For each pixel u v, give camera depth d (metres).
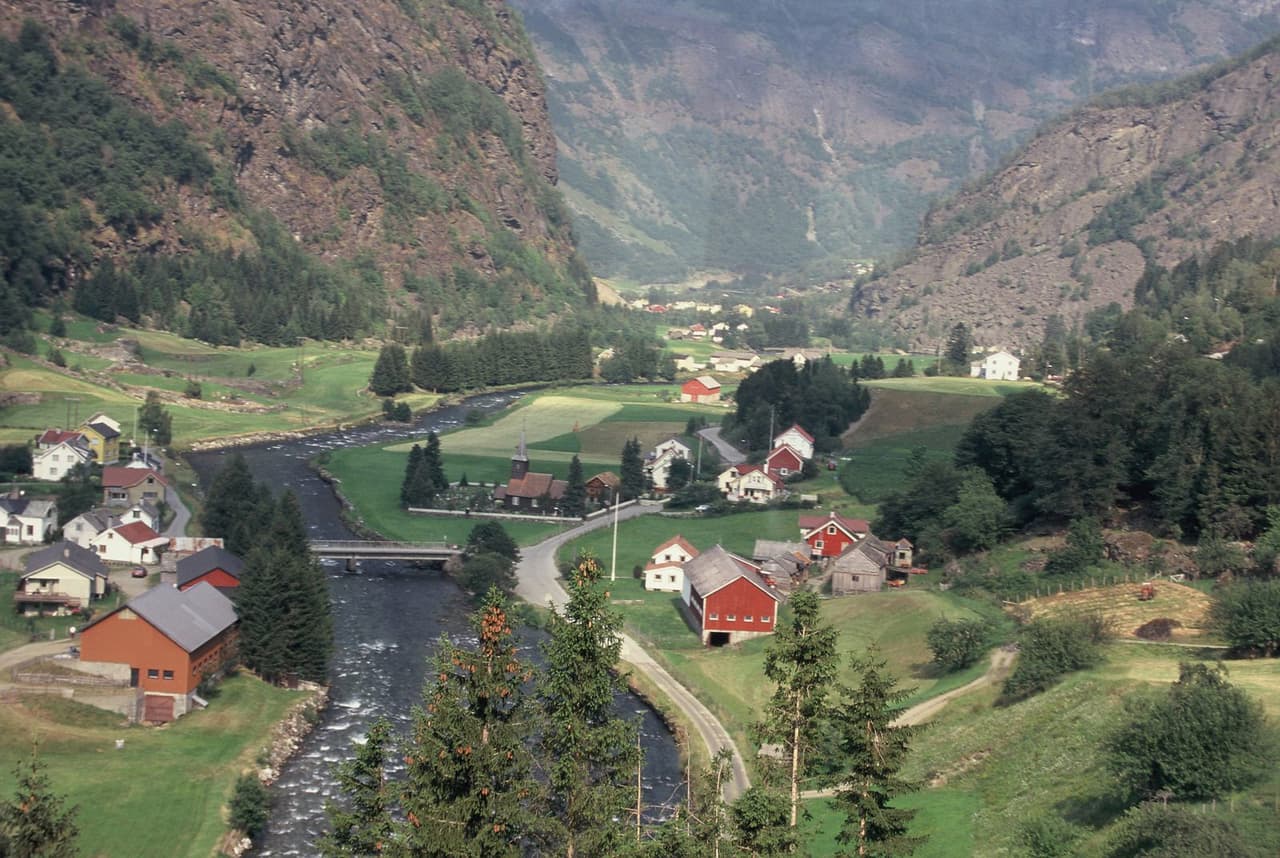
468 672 52.59
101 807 75.38
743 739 88.62
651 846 50.78
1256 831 60.44
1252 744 65.50
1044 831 65.06
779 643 52.88
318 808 79.56
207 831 74.00
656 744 89.06
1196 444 124.31
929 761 81.38
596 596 52.25
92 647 91.62
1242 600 89.00
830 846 68.62
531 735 53.22
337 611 122.44
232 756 85.00
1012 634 101.12
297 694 98.31
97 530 130.88
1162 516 124.56
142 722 89.94
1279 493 117.25
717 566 120.56
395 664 107.38
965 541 133.00
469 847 47.84
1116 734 70.44
